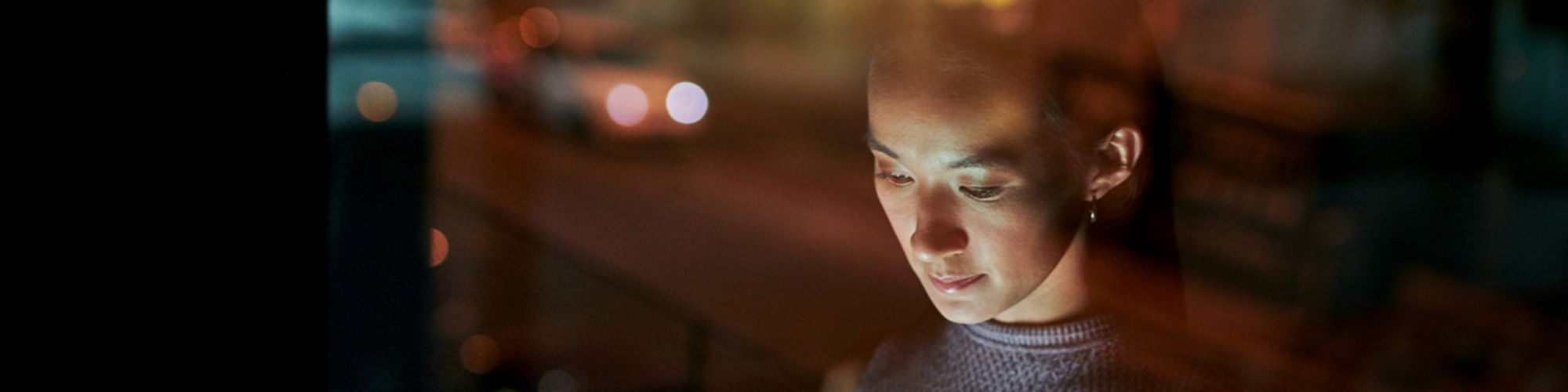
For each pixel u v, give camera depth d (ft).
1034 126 3.49
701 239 22.86
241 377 3.38
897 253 21.86
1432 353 13.78
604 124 30.32
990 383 3.91
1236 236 16.96
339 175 9.41
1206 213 17.31
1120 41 3.68
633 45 33.14
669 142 31.30
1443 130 17.30
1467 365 13.52
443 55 25.98
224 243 3.31
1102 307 3.80
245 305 3.35
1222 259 16.70
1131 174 3.75
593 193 25.90
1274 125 17.04
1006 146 3.48
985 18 3.55
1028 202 3.54
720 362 15.30
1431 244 16.11
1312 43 18.33
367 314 9.82
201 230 3.29
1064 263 3.73
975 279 3.64
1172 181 3.97
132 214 3.24
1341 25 18.17
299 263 3.38
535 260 17.07
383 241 9.96
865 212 25.72
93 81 3.17
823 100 37.45
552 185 25.75
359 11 9.61
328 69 3.37
